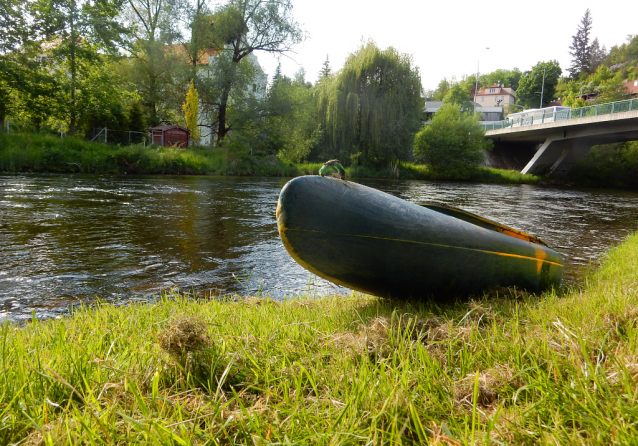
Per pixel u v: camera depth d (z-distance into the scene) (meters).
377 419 1.55
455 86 99.06
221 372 2.07
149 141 35.06
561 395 1.60
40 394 1.76
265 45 38.19
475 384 1.48
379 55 40.84
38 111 29.17
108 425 1.49
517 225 11.75
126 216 10.41
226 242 8.02
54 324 3.03
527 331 2.41
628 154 45.69
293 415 1.61
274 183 24.95
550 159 45.56
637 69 95.44
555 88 114.50
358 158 41.81
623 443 1.26
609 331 1.99
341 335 2.55
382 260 3.54
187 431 1.51
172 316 3.17
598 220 13.84
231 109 40.16
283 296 4.97
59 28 28.50
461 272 3.69
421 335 2.44
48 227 8.60
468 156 44.69
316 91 44.41
